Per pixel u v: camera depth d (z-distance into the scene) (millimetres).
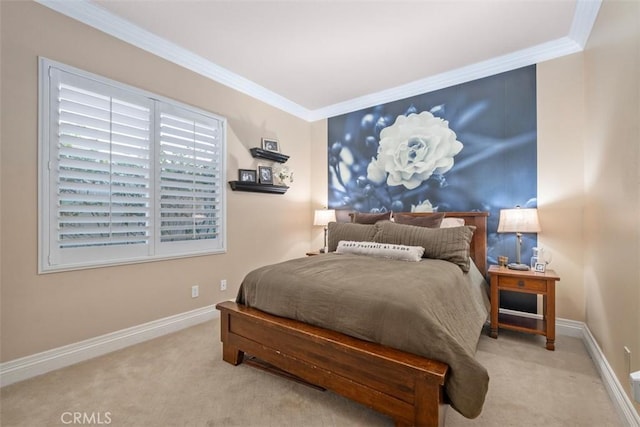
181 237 2830
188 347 2383
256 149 3523
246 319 1974
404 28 2469
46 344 2008
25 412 1577
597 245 2148
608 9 1887
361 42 2674
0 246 1841
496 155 3023
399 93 3635
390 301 1523
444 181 3340
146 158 2555
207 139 3057
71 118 2131
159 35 2564
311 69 3178
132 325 2461
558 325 2674
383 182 3811
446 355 1324
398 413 1381
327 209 4297
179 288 2818
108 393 1744
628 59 1531
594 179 2248
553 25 2422
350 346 1501
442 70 3201
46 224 2014
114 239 2352
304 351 1713
